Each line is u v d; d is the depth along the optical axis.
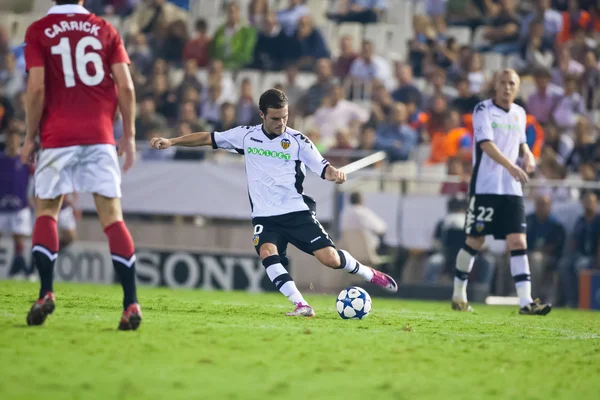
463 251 32.72
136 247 51.50
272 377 13.95
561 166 49.81
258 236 24.81
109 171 18.44
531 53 61.22
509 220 31.69
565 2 63.91
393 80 62.66
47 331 17.73
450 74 61.00
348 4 69.31
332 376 14.27
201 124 56.47
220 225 53.03
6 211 51.53
